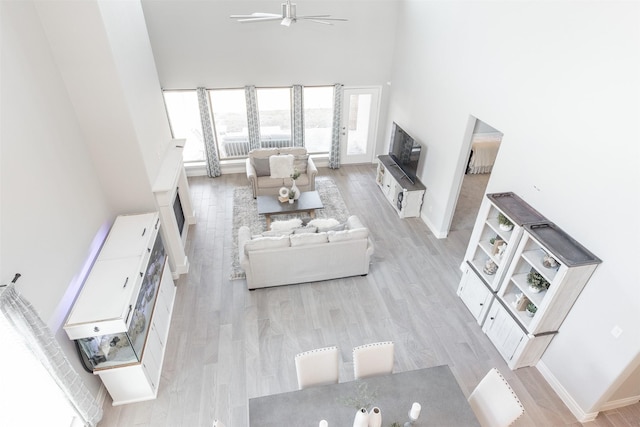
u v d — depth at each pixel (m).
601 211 3.31
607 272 3.30
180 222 6.07
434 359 4.34
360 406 2.92
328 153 8.89
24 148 3.08
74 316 3.20
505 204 4.24
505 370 4.23
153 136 5.03
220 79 7.43
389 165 7.45
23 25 3.24
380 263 5.81
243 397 3.91
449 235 6.52
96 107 4.00
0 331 2.52
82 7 3.49
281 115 8.33
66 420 3.24
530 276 4.00
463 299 5.08
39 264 3.08
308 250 5.00
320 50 7.50
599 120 3.25
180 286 5.31
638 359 3.18
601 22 3.15
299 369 3.15
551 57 3.71
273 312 4.91
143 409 3.78
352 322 4.79
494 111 4.66
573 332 3.71
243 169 8.50
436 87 6.04
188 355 4.34
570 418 3.78
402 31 7.23
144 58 4.91
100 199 4.40
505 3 4.27
